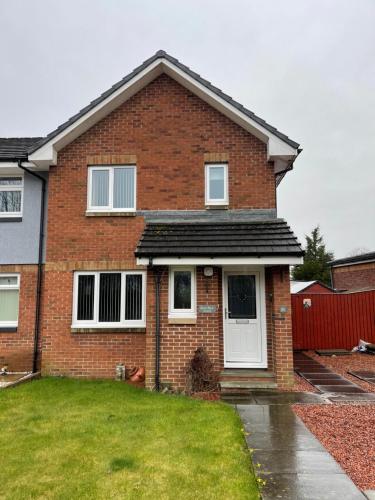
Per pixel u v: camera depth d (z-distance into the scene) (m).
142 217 10.55
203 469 4.68
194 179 10.65
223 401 7.77
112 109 10.96
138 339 10.09
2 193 11.52
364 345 14.96
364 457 5.09
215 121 10.84
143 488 4.26
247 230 9.73
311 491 4.16
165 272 9.27
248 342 9.68
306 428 6.15
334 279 25.08
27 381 9.54
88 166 10.87
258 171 10.59
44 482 4.44
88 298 10.44
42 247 11.00
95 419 6.57
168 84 11.06
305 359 13.37
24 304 10.88
